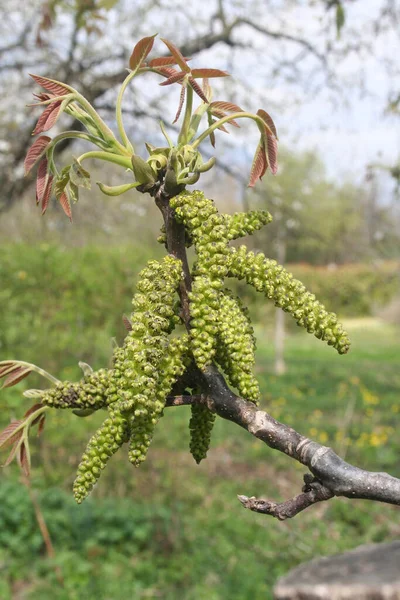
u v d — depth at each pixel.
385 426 10.63
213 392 1.22
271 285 1.26
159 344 1.15
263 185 9.87
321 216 15.07
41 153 1.38
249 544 6.15
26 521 5.81
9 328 7.88
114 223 10.91
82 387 1.36
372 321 27.25
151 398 1.12
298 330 22.58
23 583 5.16
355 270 26.06
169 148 1.34
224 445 9.28
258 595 5.25
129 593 5.16
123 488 6.97
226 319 1.20
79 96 1.36
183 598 5.16
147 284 1.20
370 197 13.92
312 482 1.13
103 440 1.15
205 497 7.26
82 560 5.47
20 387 5.18
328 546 6.14
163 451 8.57
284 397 13.05
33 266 8.24
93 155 1.37
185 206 1.25
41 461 6.97
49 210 9.26
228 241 1.33
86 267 8.70
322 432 10.16
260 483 7.81
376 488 1.08
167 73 1.43
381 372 16.61
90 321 8.84
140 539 5.97
